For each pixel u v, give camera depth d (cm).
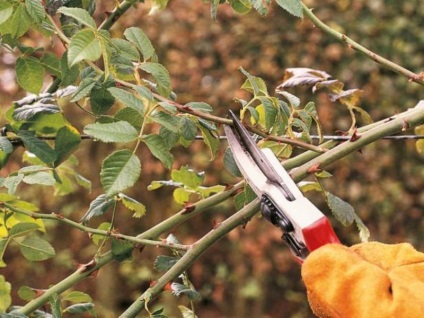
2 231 171
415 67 581
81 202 614
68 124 159
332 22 585
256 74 585
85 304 158
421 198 579
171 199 605
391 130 141
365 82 581
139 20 594
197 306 623
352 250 118
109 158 118
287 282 623
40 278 629
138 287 629
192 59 588
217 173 579
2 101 526
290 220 112
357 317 104
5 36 148
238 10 159
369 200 580
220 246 623
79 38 119
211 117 133
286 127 151
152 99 126
